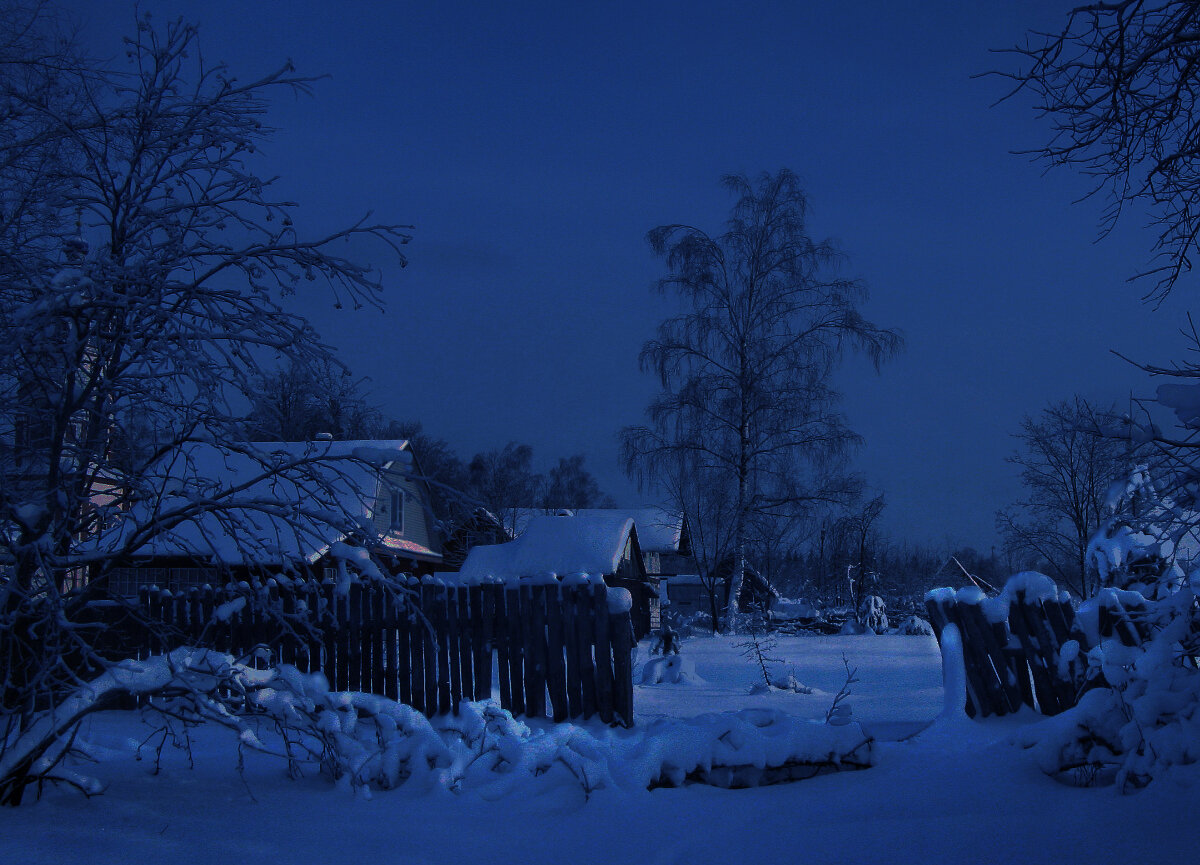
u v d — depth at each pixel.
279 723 5.78
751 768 5.78
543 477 66.56
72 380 5.16
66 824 4.78
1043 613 7.23
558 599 8.55
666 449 34.66
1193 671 5.44
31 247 5.52
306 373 5.29
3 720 6.21
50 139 5.41
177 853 4.42
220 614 5.99
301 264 5.34
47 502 5.12
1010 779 5.46
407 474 5.49
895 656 23.48
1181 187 5.73
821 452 33.69
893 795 5.36
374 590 9.37
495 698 8.84
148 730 8.03
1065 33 5.32
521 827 4.93
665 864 4.43
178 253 5.30
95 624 5.31
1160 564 7.48
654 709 10.87
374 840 4.69
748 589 52.06
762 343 34.78
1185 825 4.29
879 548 56.16
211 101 5.46
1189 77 5.38
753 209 35.88
